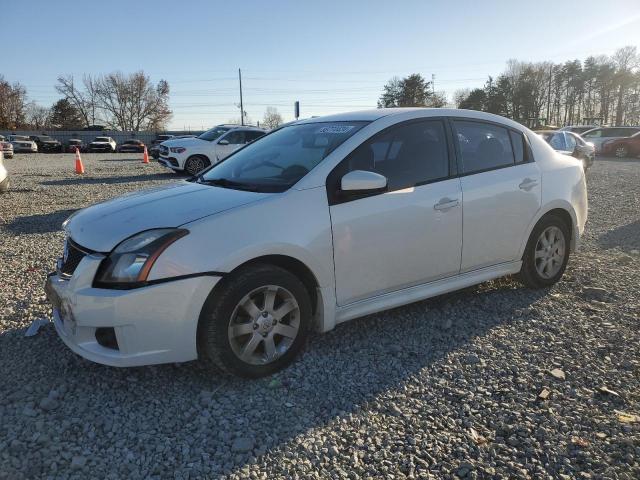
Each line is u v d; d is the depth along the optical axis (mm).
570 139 14773
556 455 2447
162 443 2541
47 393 2965
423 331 3793
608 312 4113
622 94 76000
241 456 2443
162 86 91688
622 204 9461
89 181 14352
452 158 3916
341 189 3225
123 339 2762
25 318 3986
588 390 2986
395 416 2760
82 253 2973
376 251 3441
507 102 73750
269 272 3016
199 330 2926
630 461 2393
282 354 3172
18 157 34438
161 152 16062
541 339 3656
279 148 3910
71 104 89000
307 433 2615
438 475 2324
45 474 2316
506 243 4207
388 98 72375
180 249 2795
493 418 2732
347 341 3629
